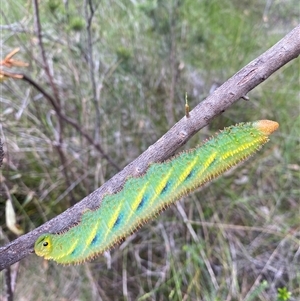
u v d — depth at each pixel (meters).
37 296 0.50
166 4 0.57
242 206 0.57
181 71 0.63
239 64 0.66
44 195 0.53
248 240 0.55
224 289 0.49
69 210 0.14
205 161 0.13
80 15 0.52
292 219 0.55
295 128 0.62
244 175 0.60
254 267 0.52
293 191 0.57
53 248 0.13
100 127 0.58
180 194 0.13
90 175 0.56
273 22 0.78
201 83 0.65
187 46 0.65
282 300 0.40
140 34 0.64
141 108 0.60
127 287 0.52
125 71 0.55
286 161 0.59
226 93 0.14
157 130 0.59
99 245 0.13
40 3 0.54
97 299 0.50
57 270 0.52
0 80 0.33
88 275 0.51
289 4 0.80
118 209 0.13
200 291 0.49
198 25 0.68
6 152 0.44
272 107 0.65
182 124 0.14
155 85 0.62
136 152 0.59
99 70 0.59
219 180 0.57
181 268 0.50
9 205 0.34
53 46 0.56
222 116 0.63
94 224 0.13
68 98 0.57
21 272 0.51
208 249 0.52
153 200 0.13
